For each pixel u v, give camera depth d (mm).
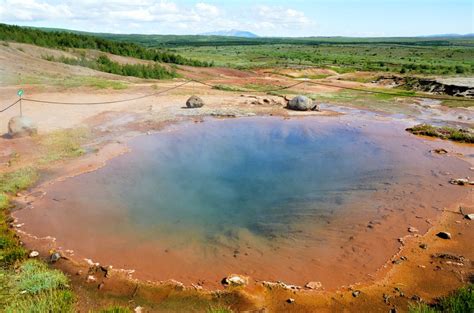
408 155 14039
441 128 18031
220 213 9172
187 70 43312
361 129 18422
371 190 10562
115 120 17984
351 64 61312
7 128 15422
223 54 85188
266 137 16531
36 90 23250
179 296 6113
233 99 25031
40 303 5578
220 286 6363
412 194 10195
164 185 10828
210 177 11586
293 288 6266
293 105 22531
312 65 56719
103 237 7938
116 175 11375
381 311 5680
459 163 13094
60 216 8781
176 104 22578
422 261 6988
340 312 5691
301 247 7613
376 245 7617
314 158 13641
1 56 29656
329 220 8789
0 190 9812
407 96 29078
